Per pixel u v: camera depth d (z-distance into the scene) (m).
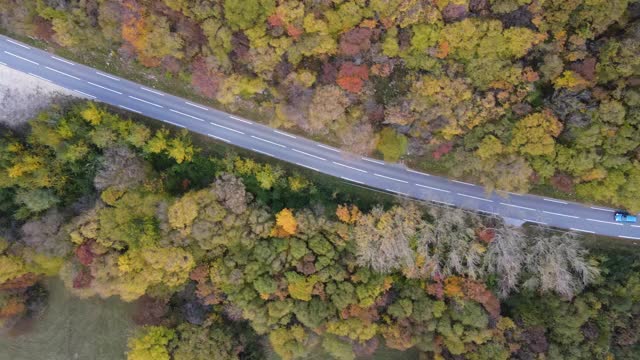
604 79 46.53
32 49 54.88
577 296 52.41
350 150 52.53
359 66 46.91
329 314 51.62
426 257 51.41
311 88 48.62
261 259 51.16
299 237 52.03
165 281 50.81
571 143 49.09
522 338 52.06
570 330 51.09
